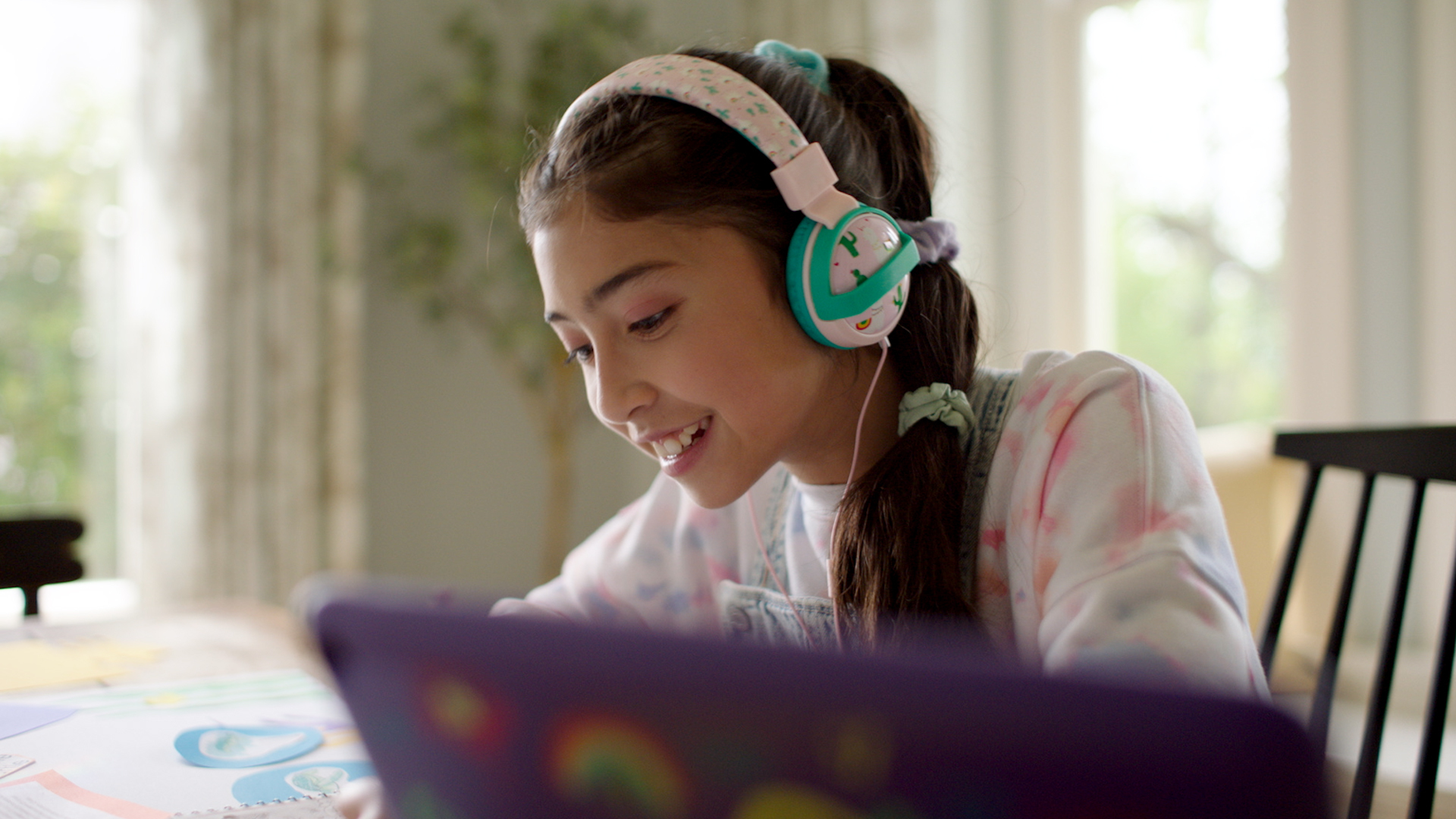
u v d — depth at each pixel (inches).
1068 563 20.9
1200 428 100.5
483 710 10.2
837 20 107.2
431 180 119.5
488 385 125.2
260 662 34.2
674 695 9.1
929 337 26.4
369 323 117.0
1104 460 22.0
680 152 22.7
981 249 102.7
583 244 22.7
